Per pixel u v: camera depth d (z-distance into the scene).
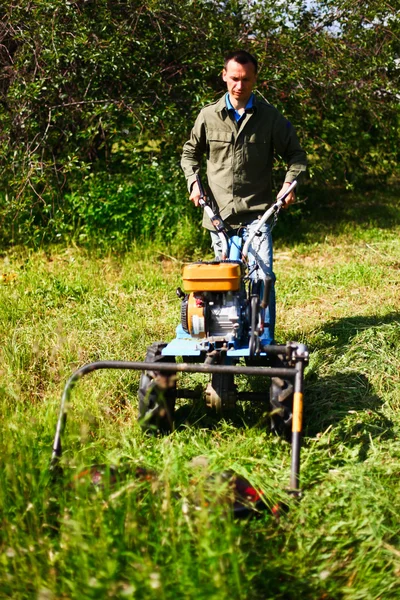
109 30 8.57
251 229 4.32
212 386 3.81
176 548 2.66
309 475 3.43
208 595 2.36
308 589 2.65
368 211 10.95
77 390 4.45
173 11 8.81
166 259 8.16
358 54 10.15
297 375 3.39
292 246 8.97
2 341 5.49
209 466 3.28
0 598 2.52
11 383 4.46
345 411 4.31
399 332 5.51
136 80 8.70
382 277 7.29
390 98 10.76
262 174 4.70
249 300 4.01
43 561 2.63
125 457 3.49
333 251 8.53
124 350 5.34
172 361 4.08
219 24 9.05
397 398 4.47
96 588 2.39
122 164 9.30
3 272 7.41
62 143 8.93
